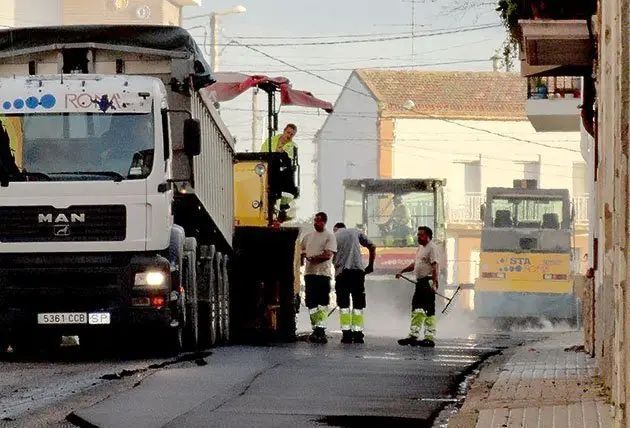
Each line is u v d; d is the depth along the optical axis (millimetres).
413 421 35344
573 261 121250
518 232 120250
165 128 57438
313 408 37594
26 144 56844
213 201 68000
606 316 44938
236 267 76188
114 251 56625
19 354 59875
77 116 56938
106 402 38344
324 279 75000
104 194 56531
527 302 119438
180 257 58500
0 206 56625
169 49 61031
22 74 62625
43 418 35594
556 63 61250
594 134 67125
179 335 59719
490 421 34844
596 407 37750
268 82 82125
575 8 59719
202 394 40500
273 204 79062
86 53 61781
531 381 47531
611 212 41562
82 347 64062
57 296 56750
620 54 30266
